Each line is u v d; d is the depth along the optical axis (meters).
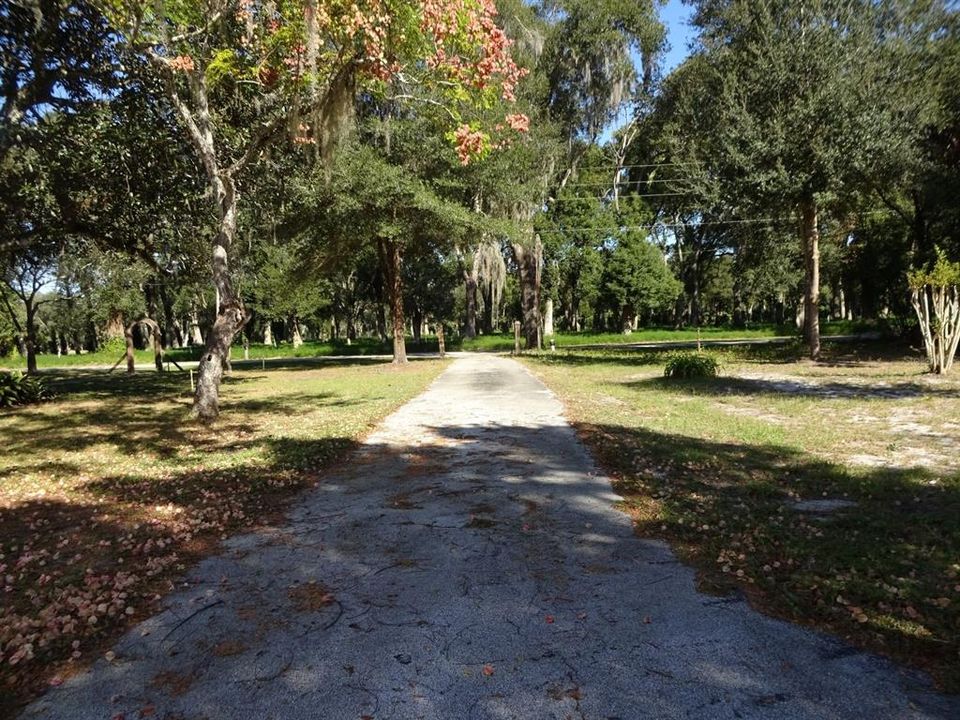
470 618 3.34
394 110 21.95
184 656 3.01
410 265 48.44
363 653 2.99
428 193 20.25
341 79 10.32
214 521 5.09
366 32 8.91
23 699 2.68
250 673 2.84
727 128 18.89
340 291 53.31
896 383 13.23
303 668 2.87
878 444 7.27
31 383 15.31
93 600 3.62
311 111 10.80
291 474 6.61
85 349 71.06
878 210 27.98
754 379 15.20
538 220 34.09
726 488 5.66
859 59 17.75
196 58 10.50
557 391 13.87
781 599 3.46
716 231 49.47
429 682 2.74
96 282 26.16
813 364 19.42
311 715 2.52
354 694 2.66
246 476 6.59
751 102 19.33
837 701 2.55
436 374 19.84
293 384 18.22
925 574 3.69
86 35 10.31
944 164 20.05
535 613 3.38
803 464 6.39
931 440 7.38
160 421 11.25
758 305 73.44
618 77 30.86
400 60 10.19
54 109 11.14
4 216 12.31
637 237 48.62
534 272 36.12
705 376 15.65
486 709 2.54
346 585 3.80
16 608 3.57
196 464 7.30
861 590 3.49
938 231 23.59
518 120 10.65
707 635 3.10
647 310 52.75
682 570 3.92
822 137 17.78
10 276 22.03
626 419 9.57
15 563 4.23
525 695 2.63
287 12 9.83
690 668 2.81
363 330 80.88
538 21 29.02
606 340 46.88
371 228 21.53
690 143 28.00
